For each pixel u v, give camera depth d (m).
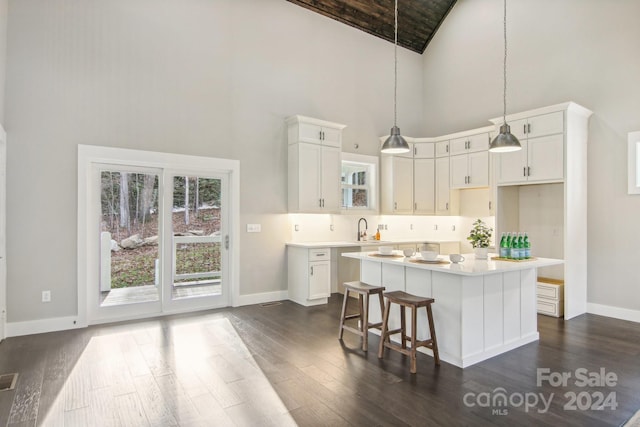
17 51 3.72
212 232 4.93
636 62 4.38
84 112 4.04
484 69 6.09
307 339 3.69
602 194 4.64
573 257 4.55
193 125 4.69
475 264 3.16
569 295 4.49
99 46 4.13
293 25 5.55
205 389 2.62
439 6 6.51
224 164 4.90
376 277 3.90
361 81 6.27
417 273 3.41
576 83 4.89
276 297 5.34
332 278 5.84
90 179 4.13
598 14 4.70
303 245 5.08
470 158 5.91
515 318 3.50
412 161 6.39
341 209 5.84
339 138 5.59
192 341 3.60
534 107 5.36
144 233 4.48
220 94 4.89
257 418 2.26
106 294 4.25
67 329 3.94
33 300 3.80
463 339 3.02
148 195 4.51
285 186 5.42
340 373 2.89
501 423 2.21
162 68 4.50
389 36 6.60
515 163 4.93
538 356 3.27
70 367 2.98
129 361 3.10
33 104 3.80
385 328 3.22
